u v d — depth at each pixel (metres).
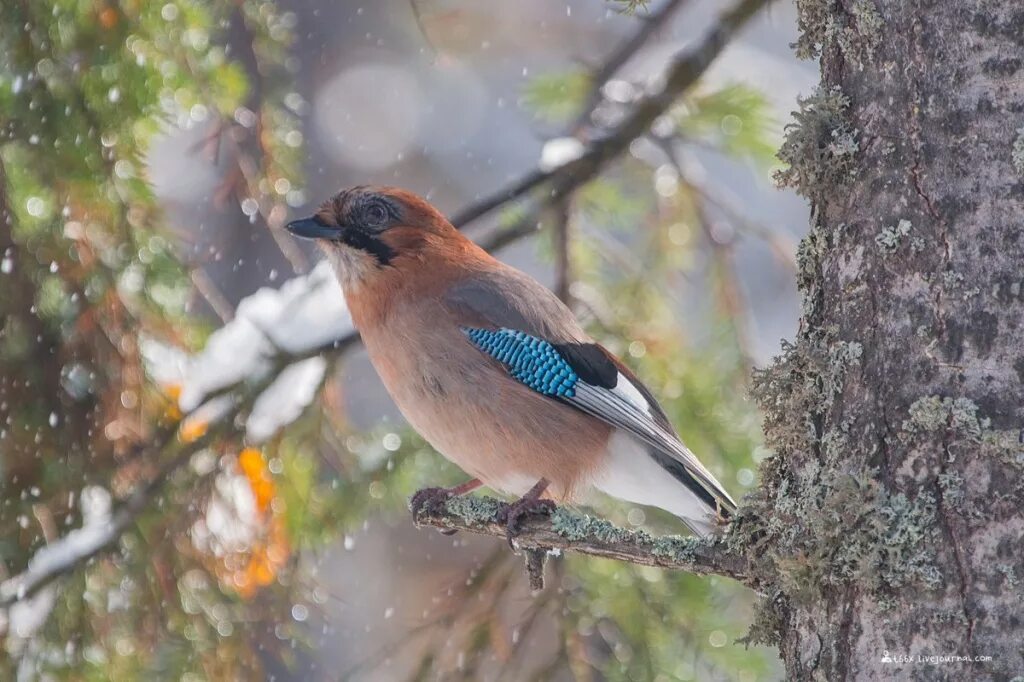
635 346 11.74
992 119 6.14
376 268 9.92
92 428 10.02
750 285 21.70
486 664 10.80
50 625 9.80
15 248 9.74
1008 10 6.17
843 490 6.14
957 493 5.92
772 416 6.71
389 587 21.52
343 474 10.94
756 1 11.12
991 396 5.96
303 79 23.33
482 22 23.05
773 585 6.57
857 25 6.48
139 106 9.67
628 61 12.21
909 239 6.22
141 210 9.98
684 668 10.69
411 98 24.66
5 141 9.50
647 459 9.77
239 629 10.30
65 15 9.50
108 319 10.02
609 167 11.12
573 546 7.44
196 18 9.88
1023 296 6.00
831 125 6.56
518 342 9.59
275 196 11.02
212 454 10.19
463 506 8.81
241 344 10.52
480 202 10.81
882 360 6.23
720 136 12.18
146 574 9.97
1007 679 5.73
